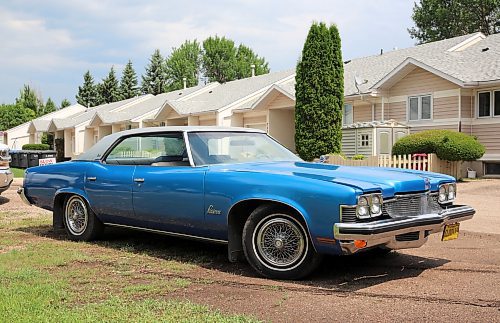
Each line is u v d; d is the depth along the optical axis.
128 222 6.31
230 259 5.22
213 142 5.91
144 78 75.75
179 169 5.65
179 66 80.56
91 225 6.74
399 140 18.16
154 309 3.93
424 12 50.72
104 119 40.88
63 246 6.50
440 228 5.07
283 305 4.10
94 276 4.98
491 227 8.20
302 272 4.80
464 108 19.45
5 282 4.65
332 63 19.02
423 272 5.20
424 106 20.86
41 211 10.09
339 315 3.86
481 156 17.33
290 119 27.47
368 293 4.44
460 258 5.84
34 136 59.09
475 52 21.81
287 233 4.89
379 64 26.11
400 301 4.21
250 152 6.05
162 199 5.71
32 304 3.95
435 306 4.07
